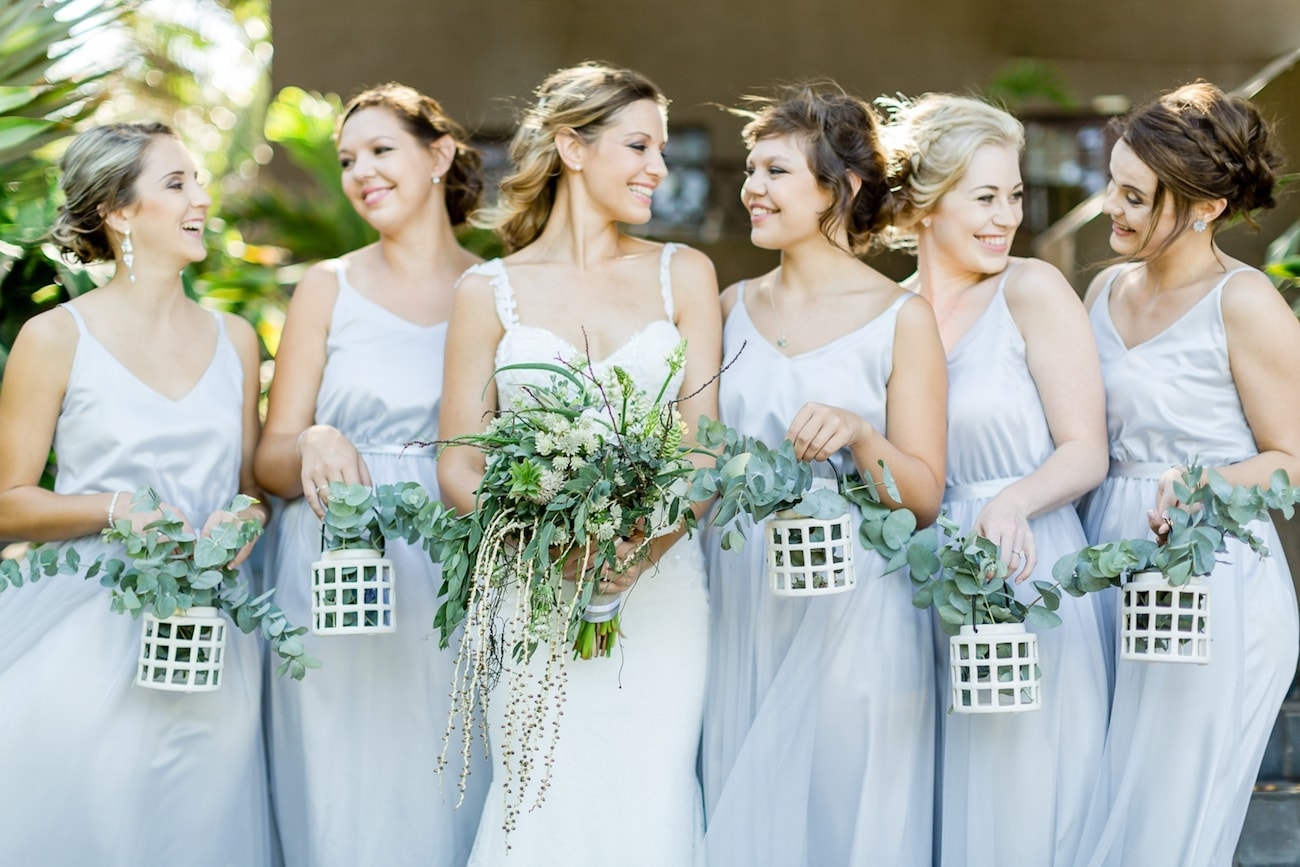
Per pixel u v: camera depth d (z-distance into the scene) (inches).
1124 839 131.3
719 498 141.6
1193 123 134.6
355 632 131.6
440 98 340.8
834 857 135.0
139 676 132.0
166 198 140.8
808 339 139.8
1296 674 175.5
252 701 142.5
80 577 138.3
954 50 350.6
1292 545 179.2
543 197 144.2
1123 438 139.3
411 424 149.3
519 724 135.7
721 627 141.1
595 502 119.1
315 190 312.7
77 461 140.3
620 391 125.0
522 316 137.6
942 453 137.6
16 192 182.4
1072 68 345.1
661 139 141.7
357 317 151.9
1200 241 138.6
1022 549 128.3
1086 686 134.9
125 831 134.6
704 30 353.1
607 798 135.1
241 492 149.8
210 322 148.1
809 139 138.2
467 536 126.6
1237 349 134.6
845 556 127.0
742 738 138.5
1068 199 339.6
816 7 352.8
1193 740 130.3
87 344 140.0
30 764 133.4
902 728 135.6
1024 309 140.6
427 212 155.6
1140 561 124.0
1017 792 132.8
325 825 142.7
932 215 145.1
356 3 335.9
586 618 129.7
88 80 182.9
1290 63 205.3
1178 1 336.8
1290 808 152.6
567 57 347.3
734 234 361.4
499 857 134.7
